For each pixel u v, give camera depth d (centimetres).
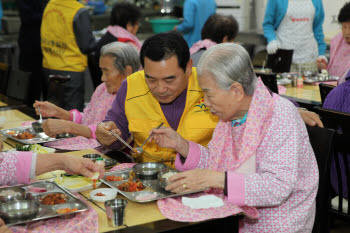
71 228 140
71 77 449
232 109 161
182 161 188
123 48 247
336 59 422
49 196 158
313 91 378
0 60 562
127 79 214
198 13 543
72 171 169
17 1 499
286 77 424
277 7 467
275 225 165
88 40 443
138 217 149
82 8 439
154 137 189
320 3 471
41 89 520
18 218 141
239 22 659
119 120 220
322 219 187
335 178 237
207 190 166
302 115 193
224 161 177
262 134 161
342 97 243
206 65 156
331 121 214
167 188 164
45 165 167
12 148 232
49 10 443
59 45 445
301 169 164
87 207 151
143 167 192
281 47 479
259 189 155
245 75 157
